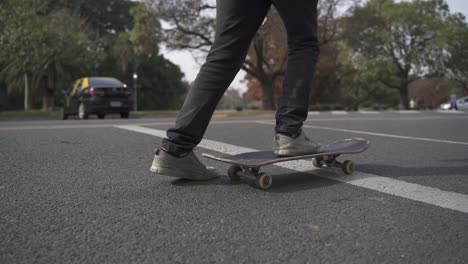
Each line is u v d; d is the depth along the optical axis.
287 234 1.45
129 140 3.99
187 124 2.19
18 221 1.57
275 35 23.45
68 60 25.89
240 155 2.36
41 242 1.36
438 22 37.72
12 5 22.83
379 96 51.53
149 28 24.58
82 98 13.21
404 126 5.98
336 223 1.56
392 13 37.16
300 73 2.29
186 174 2.24
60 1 37.19
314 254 1.28
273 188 2.11
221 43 2.22
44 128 5.23
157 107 48.97
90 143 3.76
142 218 1.62
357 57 37.97
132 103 13.73
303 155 2.29
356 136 4.59
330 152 2.35
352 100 46.03
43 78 27.50
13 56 23.48
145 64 45.47
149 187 2.13
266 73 30.97
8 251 1.29
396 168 2.66
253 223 1.56
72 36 25.75
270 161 2.12
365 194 1.98
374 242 1.37
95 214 1.67
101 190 2.06
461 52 37.47
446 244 1.35
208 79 2.21
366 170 2.59
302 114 2.30
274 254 1.28
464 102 28.61
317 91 40.12
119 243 1.36
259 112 18.28
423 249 1.31
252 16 2.21
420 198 1.90
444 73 38.72
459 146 3.72
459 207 1.76
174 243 1.36
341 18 26.44
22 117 19.27
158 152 2.22
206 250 1.31
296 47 2.32
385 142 4.04
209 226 1.53
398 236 1.42
